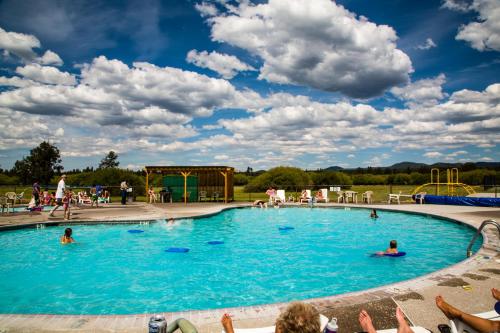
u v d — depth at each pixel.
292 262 8.79
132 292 6.59
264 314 4.16
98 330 3.74
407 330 3.07
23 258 9.11
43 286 6.95
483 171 35.44
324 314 4.16
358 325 3.86
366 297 4.71
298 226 14.69
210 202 23.89
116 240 11.39
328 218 17.09
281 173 34.44
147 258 9.16
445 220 14.58
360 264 8.55
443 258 9.07
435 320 3.98
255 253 9.77
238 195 31.56
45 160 42.94
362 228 14.04
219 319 4.02
